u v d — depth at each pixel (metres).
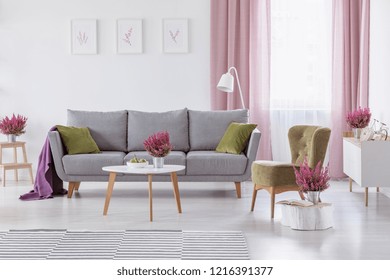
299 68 8.62
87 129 7.79
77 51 8.62
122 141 7.91
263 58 8.55
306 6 8.59
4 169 8.23
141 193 7.75
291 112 8.62
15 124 8.30
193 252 5.43
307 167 6.26
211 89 8.58
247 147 7.59
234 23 8.53
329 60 8.59
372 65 8.19
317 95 8.62
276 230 6.07
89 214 6.69
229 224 6.29
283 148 8.65
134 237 5.85
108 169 6.64
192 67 8.64
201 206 7.04
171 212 6.77
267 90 8.56
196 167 7.39
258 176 6.69
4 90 8.63
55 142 7.41
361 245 5.61
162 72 8.66
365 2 8.34
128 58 8.64
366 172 6.97
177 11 8.62
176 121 7.94
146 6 8.62
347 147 7.72
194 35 8.62
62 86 8.65
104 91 8.66
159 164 6.68
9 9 8.59
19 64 8.62
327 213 6.13
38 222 6.38
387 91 7.49
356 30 8.47
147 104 8.67
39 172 7.55
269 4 8.52
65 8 8.61
